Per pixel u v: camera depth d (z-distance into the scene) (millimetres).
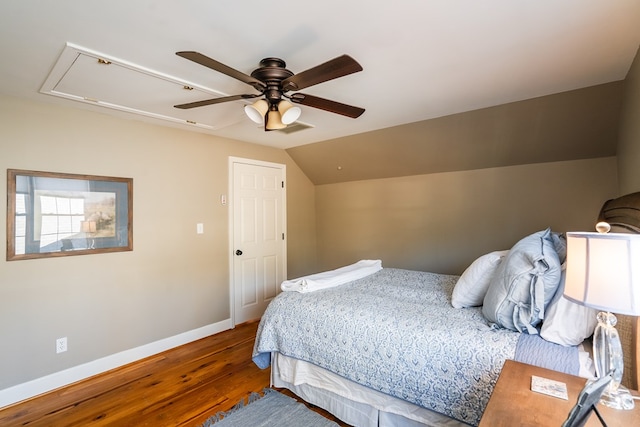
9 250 2320
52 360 2494
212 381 2572
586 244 1023
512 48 1810
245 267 3980
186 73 1998
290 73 1794
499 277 1714
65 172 2568
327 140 3979
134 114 2797
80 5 1342
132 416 2143
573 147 2943
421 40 1700
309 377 2152
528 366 1266
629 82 2133
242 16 1447
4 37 1578
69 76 2023
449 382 1542
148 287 3062
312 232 5043
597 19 1535
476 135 3180
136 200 2992
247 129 3408
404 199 4191
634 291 928
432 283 2695
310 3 1363
